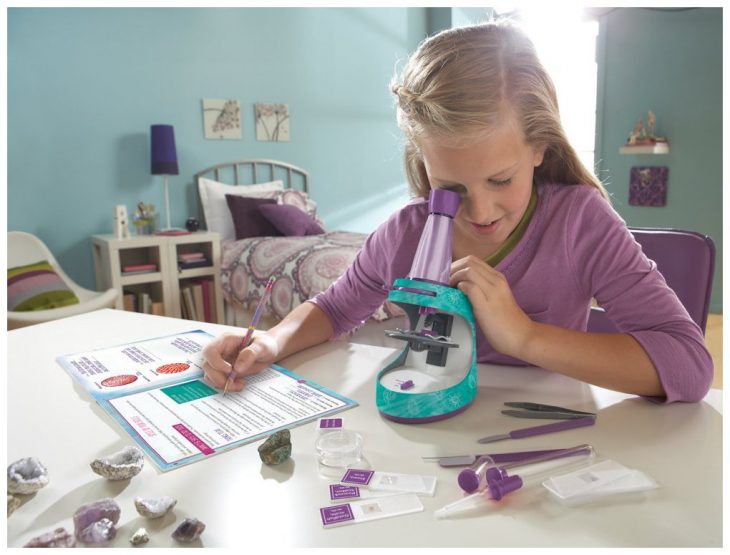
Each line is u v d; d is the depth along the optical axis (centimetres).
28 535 47
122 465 55
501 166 70
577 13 417
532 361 75
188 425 68
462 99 67
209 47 369
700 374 71
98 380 83
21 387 82
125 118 337
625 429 64
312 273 257
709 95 394
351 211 460
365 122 461
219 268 330
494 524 47
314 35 421
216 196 363
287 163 416
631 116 429
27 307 259
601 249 89
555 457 57
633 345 74
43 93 307
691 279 103
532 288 95
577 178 94
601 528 46
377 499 51
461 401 69
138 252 337
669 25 404
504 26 77
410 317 75
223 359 81
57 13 308
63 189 318
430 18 504
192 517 48
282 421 68
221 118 376
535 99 72
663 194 419
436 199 71
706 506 49
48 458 61
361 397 76
